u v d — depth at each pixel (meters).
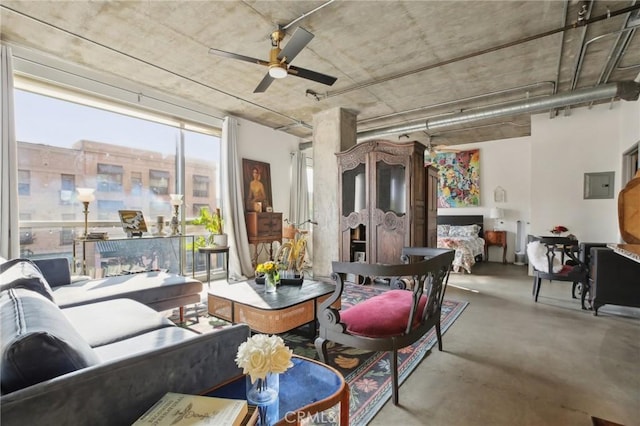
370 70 3.96
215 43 3.35
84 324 1.84
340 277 2.00
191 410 0.94
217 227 4.96
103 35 3.20
